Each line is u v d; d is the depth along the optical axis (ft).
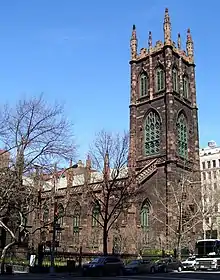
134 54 290.76
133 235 228.43
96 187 263.90
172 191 232.12
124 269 156.56
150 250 226.17
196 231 239.09
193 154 267.39
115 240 236.84
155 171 247.09
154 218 233.96
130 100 281.33
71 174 284.41
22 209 149.07
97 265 147.13
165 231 228.43
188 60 289.94
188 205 236.02
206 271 183.11
